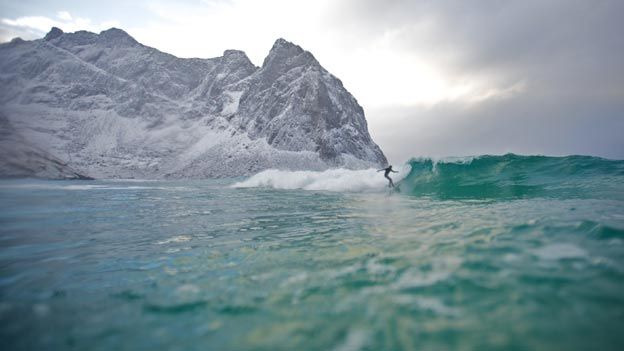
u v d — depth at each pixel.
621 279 3.23
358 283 3.68
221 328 2.78
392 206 11.62
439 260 4.25
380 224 7.78
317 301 3.25
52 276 4.40
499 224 6.25
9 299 3.58
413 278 3.69
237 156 145.75
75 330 2.82
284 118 154.50
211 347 2.47
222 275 4.27
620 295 2.89
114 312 3.19
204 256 5.35
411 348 2.28
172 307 3.27
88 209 12.64
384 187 19.53
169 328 2.82
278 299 3.35
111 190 27.02
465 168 18.08
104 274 4.46
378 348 2.32
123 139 170.12
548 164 16.78
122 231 7.84
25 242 6.63
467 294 3.12
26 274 4.50
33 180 39.84
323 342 2.46
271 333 2.65
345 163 137.62
